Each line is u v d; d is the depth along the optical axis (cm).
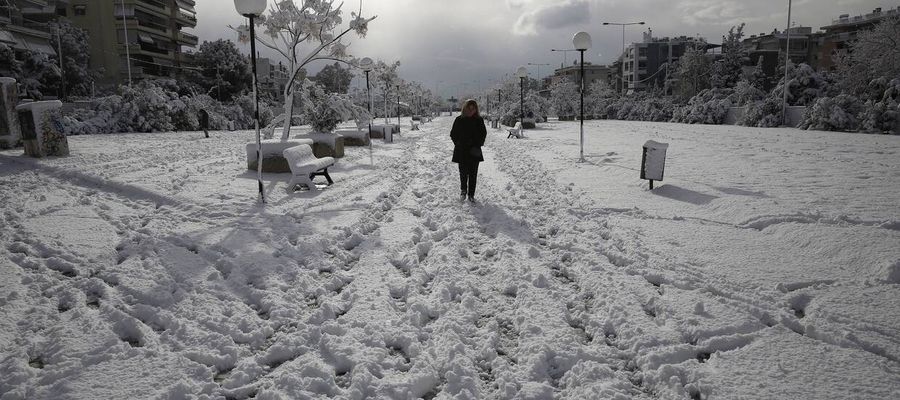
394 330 361
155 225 640
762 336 345
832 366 304
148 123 2914
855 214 679
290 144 1145
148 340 343
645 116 5753
